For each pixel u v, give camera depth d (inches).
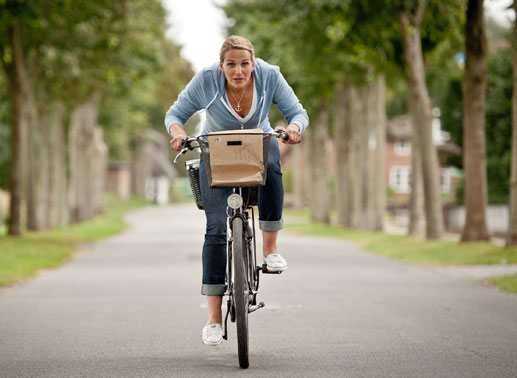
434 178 1107.3
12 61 1238.9
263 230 308.2
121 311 469.1
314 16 1160.2
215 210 300.4
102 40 1269.7
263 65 295.9
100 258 990.4
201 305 494.3
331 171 4242.1
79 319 435.8
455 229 1964.8
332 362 303.9
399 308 470.9
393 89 1632.6
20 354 329.7
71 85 1389.0
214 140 281.9
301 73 1482.5
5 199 2650.1
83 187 2101.4
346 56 1298.0
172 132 298.5
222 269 303.3
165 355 324.8
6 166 2878.9
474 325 401.7
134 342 358.3
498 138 1795.0
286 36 1306.6
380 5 1071.0
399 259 930.1
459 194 1989.4
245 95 295.3
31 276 729.0
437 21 1115.9
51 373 290.2
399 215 2861.7
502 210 1823.3
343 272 740.7
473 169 957.8
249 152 282.0
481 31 941.8
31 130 1421.0
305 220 2488.9
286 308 473.1
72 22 1220.5
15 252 942.4
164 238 1540.4
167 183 6028.5
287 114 311.3
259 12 1183.6
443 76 1440.7
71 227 1784.0
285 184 4109.3
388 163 4404.5
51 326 410.3
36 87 1482.5
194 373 285.6
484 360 307.1
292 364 300.4
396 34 1130.0
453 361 305.1
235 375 280.8
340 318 429.1
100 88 1376.7
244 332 285.6
